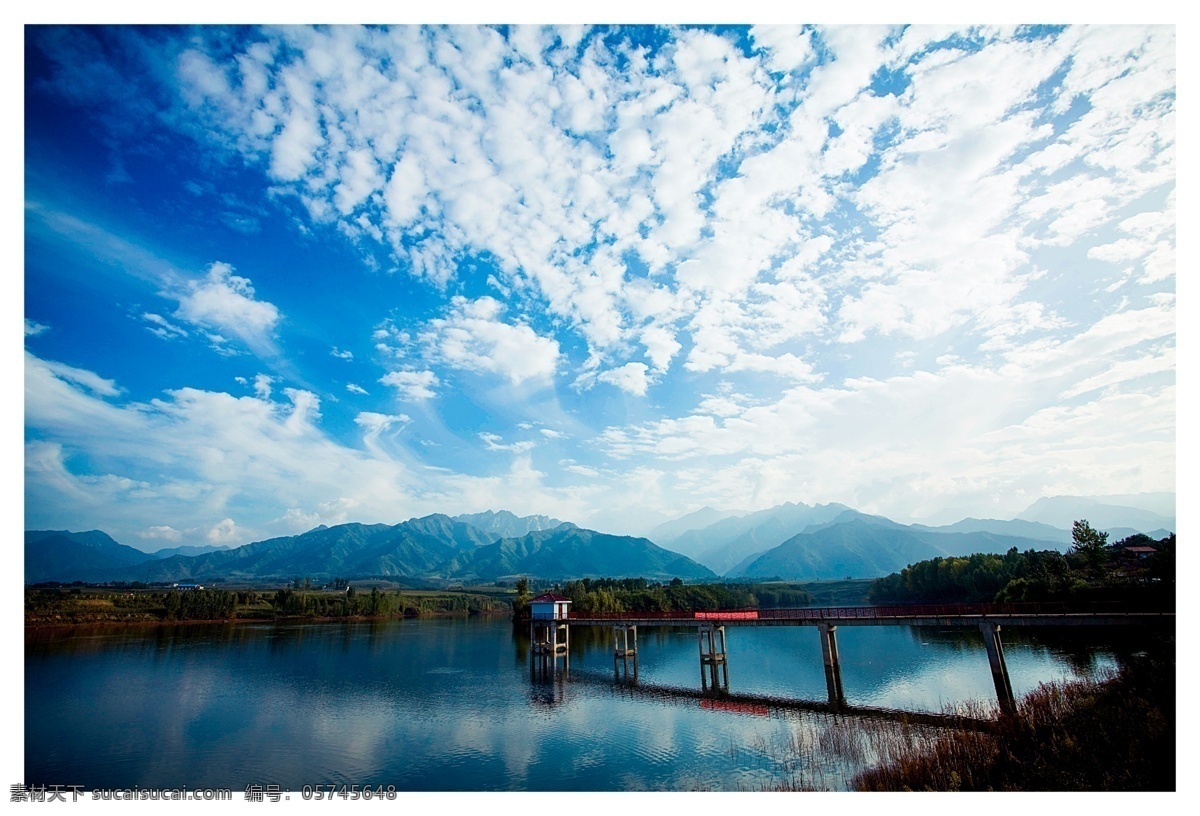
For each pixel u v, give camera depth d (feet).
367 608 563.07
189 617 463.01
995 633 141.28
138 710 162.30
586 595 442.09
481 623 506.07
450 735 134.62
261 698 178.50
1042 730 100.42
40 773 112.27
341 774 109.60
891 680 184.75
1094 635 214.69
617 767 109.81
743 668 226.99
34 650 283.38
